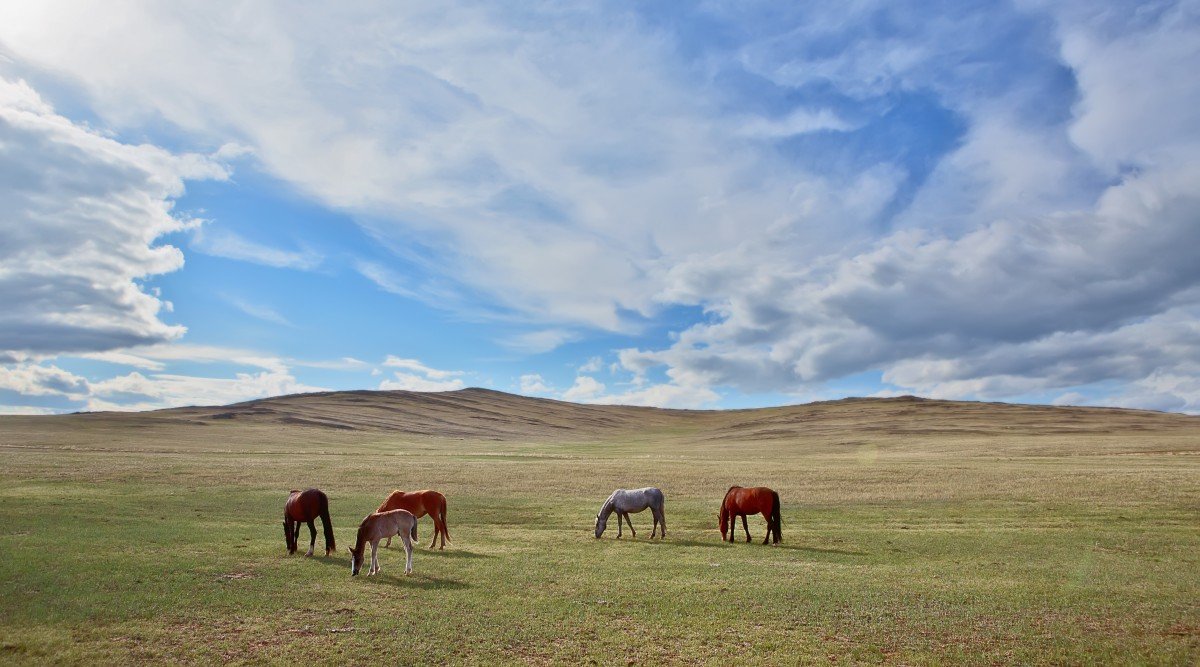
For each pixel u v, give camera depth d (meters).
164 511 26.47
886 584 15.44
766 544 21.48
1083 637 11.76
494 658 10.77
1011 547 20.33
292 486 35.75
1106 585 15.37
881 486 35.66
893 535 22.78
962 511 28.09
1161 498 29.30
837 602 13.88
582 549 20.47
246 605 13.28
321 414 123.06
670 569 17.17
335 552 19.09
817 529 24.61
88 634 11.41
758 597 14.25
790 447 82.31
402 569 16.94
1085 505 28.42
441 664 10.52
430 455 61.81
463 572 16.64
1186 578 16.12
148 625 11.97
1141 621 12.60
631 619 12.76
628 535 23.94
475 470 44.44
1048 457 54.16
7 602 13.00
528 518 27.41
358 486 36.50
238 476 38.75
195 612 12.75
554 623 12.45
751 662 10.66
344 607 13.30
